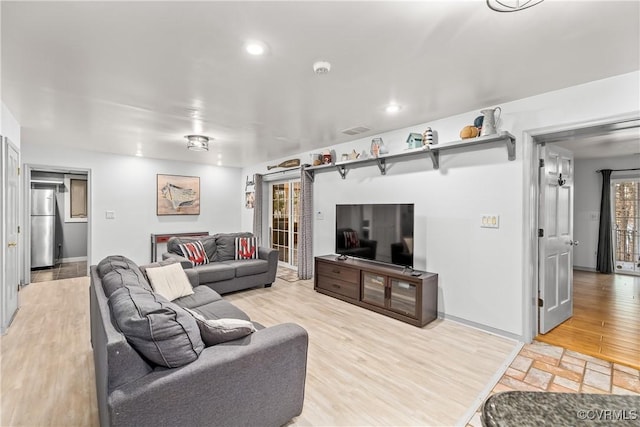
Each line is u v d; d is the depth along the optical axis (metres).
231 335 1.59
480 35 1.79
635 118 2.24
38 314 3.46
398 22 1.67
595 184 5.91
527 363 2.44
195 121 3.50
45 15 1.60
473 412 1.87
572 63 2.13
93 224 5.35
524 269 2.79
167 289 2.82
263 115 3.28
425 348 2.69
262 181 6.50
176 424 1.31
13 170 3.30
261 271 4.55
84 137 4.27
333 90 2.61
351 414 1.84
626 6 1.52
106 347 1.25
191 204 6.51
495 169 2.97
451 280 3.31
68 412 1.83
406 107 3.03
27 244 4.74
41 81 2.43
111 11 1.58
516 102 2.82
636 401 0.60
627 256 5.70
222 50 1.97
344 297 3.97
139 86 2.53
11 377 2.19
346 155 4.38
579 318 3.38
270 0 1.49
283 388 1.67
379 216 3.74
